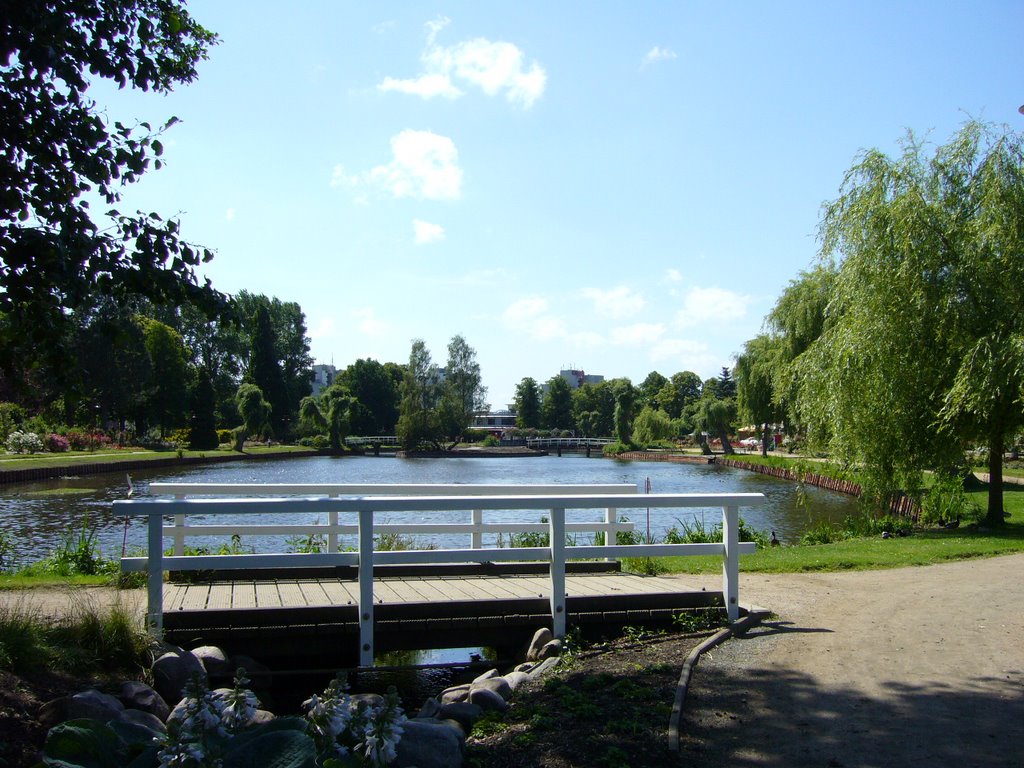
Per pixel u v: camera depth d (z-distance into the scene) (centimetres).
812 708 556
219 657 670
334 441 8056
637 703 572
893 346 1647
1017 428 1689
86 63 660
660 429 8075
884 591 962
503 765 479
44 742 477
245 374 8556
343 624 726
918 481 1742
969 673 627
